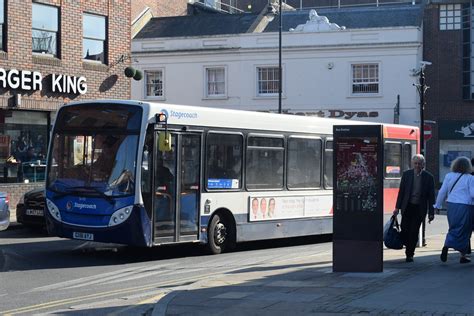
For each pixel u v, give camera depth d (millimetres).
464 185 11914
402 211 12562
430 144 39375
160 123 13328
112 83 24688
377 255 11227
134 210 12914
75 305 9320
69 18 23188
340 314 8008
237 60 41000
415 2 48312
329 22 41625
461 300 8695
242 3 60156
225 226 15062
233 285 10352
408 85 38625
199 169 14211
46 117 22906
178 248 15867
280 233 16219
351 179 11359
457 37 39250
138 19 44250
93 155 13508
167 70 42156
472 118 38906
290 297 9211
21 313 8742
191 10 51656
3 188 21344
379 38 38938
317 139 17328
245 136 15305
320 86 39750
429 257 13461
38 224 17359
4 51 21328
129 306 9258
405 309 8156
